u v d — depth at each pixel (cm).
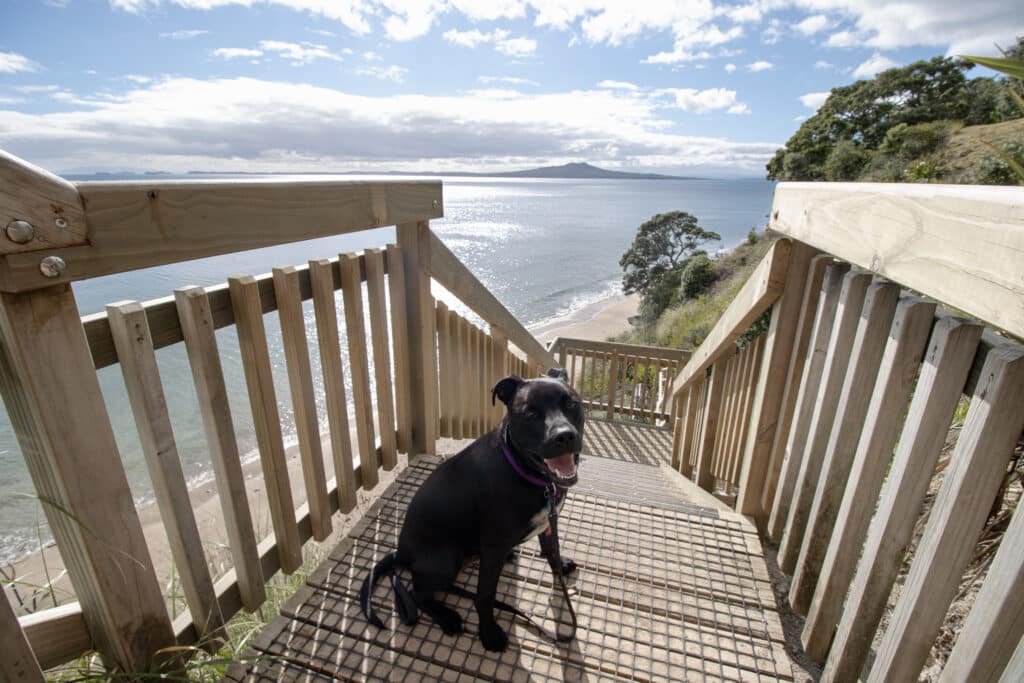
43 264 102
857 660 158
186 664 159
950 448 242
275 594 240
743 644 182
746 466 255
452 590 195
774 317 230
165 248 128
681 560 222
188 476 1053
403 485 268
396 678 167
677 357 763
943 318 129
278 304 187
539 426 179
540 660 174
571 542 232
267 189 158
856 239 148
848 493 162
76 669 151
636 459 660
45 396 113
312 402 209
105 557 132
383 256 246
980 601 109
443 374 331
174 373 1545
